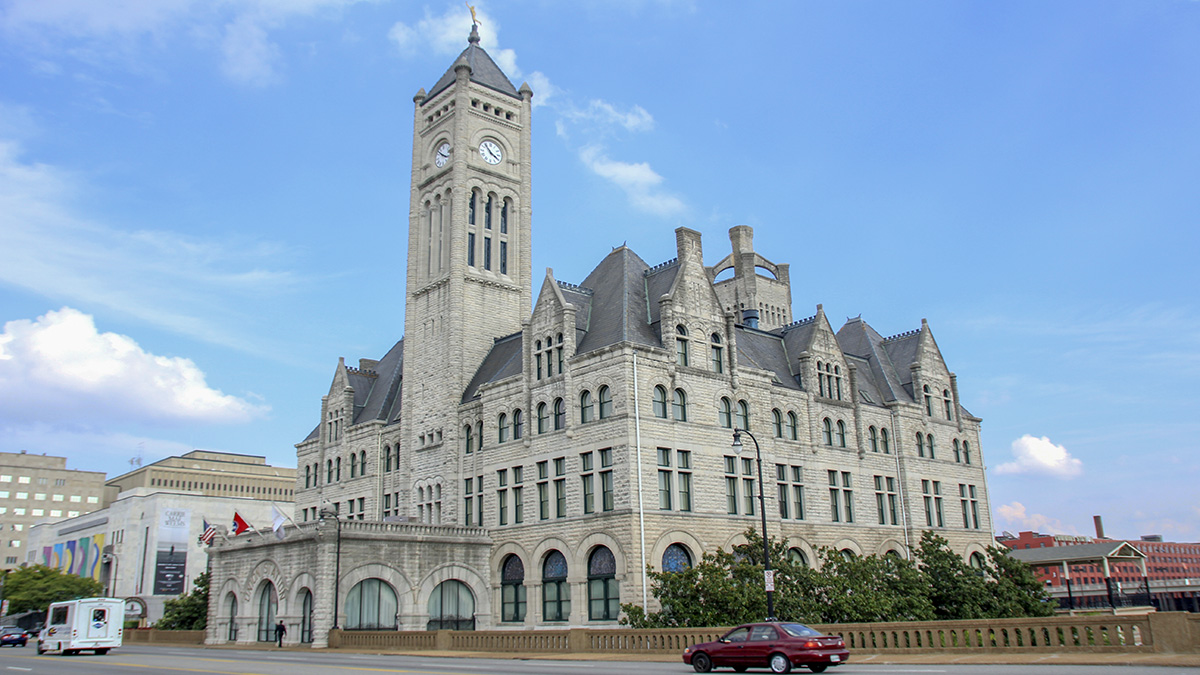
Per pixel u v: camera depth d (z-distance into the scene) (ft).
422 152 291.79
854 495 235.81
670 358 201.16
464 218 265.95
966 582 197.36
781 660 106.83
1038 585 212.84
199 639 246.06
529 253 278.87
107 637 189.78
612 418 192.85
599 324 211.20
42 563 620.49
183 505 487.20
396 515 261.44
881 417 252.42
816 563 217.97
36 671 118.42
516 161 286.46
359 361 321.73
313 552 200.34
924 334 273.75
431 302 268.00
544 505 208.54
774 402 222.89
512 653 152.46
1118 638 109.81
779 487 217.97
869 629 130.93
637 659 136.87
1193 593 418.31
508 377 225.76
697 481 199.00
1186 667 95.81
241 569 234.79
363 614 201.36
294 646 199.21
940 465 262.88
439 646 168.04
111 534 524.11
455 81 279.28
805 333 245.45
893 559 193.88
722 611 158.61
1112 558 324.60
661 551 187.93
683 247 215.31
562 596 200.54
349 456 287.69
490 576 219.82
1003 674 94.02
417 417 260.83
